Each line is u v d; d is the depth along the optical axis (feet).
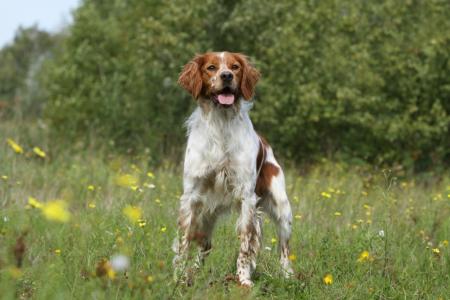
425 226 23.52
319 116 49.60
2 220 17.58
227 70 18.17
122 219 18.08
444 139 52.31
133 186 23.94
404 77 51.72
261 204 20.10
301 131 50.57
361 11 53.78
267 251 19.39
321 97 49.29
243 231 18.17
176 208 22.15
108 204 22.54
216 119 18.31
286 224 19.63
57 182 28.58
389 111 51.93
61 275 12.65
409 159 50.14
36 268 13.10
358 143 52.19
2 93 137.69
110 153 43.62
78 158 38.24
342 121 50.26
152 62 49.47
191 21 48.49
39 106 102.73
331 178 35.27
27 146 40.96
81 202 25.16
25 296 13.12
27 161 34.94
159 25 48.85
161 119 51.26
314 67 50.21
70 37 65.77
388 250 18.88
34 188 26.84
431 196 29.58
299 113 49.03
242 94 18.95
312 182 33.47
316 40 51.03
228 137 18.24
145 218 18.81
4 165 27.73
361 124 50.31
